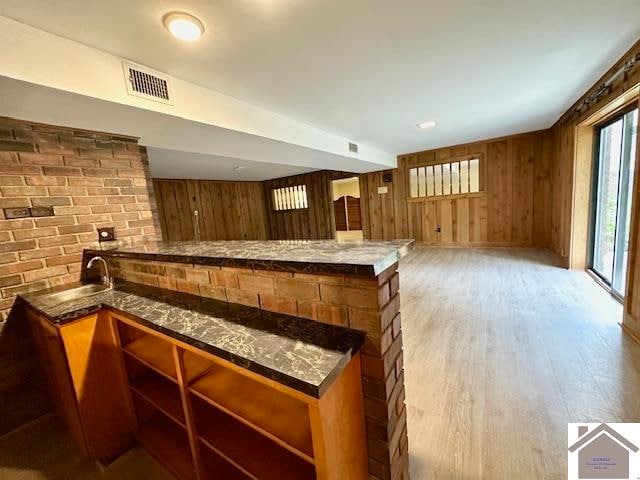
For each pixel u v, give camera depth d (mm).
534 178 5164
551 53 2088
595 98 2814
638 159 2119
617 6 1580
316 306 1045
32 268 1931
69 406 1536
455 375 1945
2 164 1802
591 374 1830
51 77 1394
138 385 1583
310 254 1100
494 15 1592
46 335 1566
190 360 1388
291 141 3092
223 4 1319
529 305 2906
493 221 5602
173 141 2625
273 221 8938
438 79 2387
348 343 923
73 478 1479
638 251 2141
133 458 1569
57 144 2021
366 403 1014
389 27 1614
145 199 2516
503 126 4418
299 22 1497
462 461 1346
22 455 1646
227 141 2797
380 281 919
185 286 1505
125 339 1597
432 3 1447
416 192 6324
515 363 2014
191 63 1792
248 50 1708
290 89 2312
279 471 1067
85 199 2160
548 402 1640
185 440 1560
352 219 7895
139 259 1728
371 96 2635
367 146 4945
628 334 2234
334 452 845
